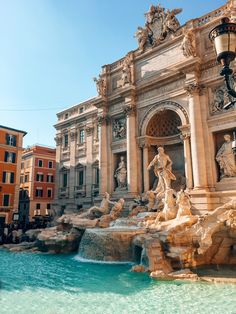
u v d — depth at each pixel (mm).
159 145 33281
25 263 20484
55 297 12289
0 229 37000
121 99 35625
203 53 27938
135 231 20797
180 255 16969
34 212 61812
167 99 30594
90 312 10398
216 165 26109
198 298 11891
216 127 26203
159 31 32750
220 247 18672
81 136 44938
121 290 13258
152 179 32594
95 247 21656
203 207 24750
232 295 12234
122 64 36562
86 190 41125
